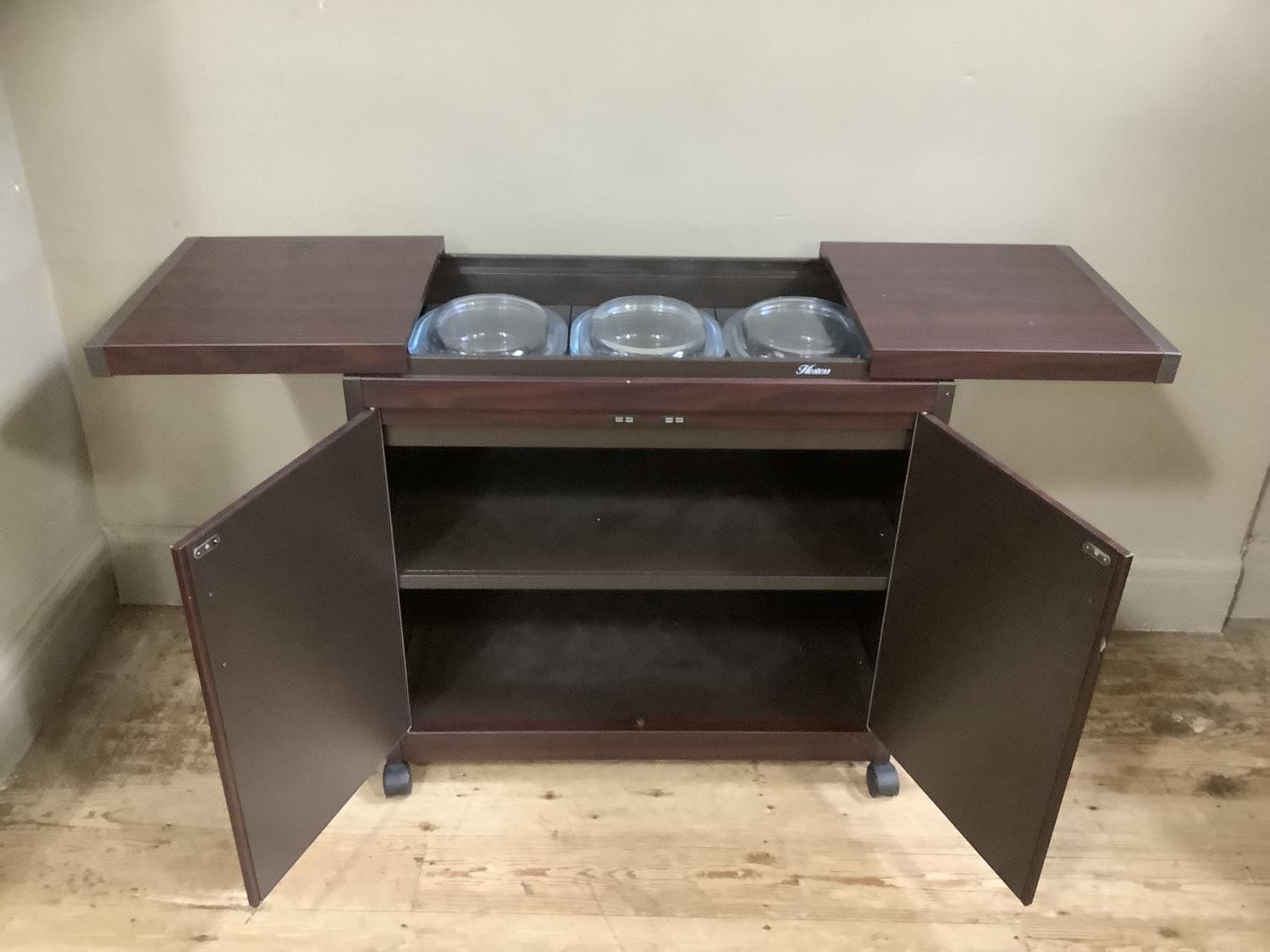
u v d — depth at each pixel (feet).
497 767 5.41
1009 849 4.27
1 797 5.15
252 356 4.08
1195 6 4.90
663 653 5.67
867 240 5.50
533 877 4.81
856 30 4.95
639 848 4.97
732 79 5.07
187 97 5.08
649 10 4.90
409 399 4.25
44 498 5.67
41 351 5.53
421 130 5.17
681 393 4.26
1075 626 3.64
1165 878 4.88
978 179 5.32
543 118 5.15
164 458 6.08
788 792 5.29
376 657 4.73
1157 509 6.23
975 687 4.27
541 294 5.27
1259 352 5.73
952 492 4.20
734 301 5.28
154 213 5.38
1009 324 4.37
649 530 5.05
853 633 5.83
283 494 3.84
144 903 4.65
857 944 4.53
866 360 4.22
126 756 5.41
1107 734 5.70
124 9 4.87
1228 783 5.41
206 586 3.54
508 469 5.49
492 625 5.84
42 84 5.04
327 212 5.38
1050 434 6.01
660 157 5.26
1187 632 6.53
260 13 4.89
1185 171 5.29
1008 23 4.94
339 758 4.60
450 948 4.48
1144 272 5.57
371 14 4.89
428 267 4.82
